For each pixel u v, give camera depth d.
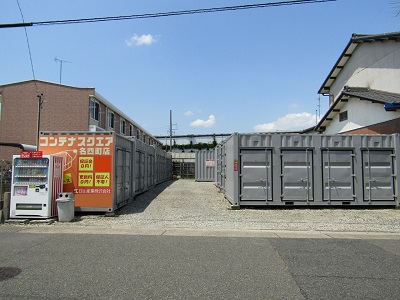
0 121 31.23
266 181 13.43
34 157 10.90
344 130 22.36
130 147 15.34
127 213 12.57
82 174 12.17
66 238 8.14
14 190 10.79
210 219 11.16
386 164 13.70
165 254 6.58
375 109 18.31
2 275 5.25
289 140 13.60
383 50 20.62
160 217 11.60
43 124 30.77
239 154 13.55
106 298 4.33
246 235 8.59
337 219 11.20
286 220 10.99
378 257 6.42
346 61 25.00
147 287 4.73
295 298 4.36
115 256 6.41
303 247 7.24
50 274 5.29
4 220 10.51
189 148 72.00
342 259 6.26
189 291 4.59
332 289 4.68
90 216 11.86
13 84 31.47
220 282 4.96
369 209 13.45
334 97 27.73
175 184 28.86
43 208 10.73
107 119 35.66
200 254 6.59
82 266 5.73
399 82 19.31
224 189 17.52
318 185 13.46
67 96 30.97
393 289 4.68
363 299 4.32
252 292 4.57
